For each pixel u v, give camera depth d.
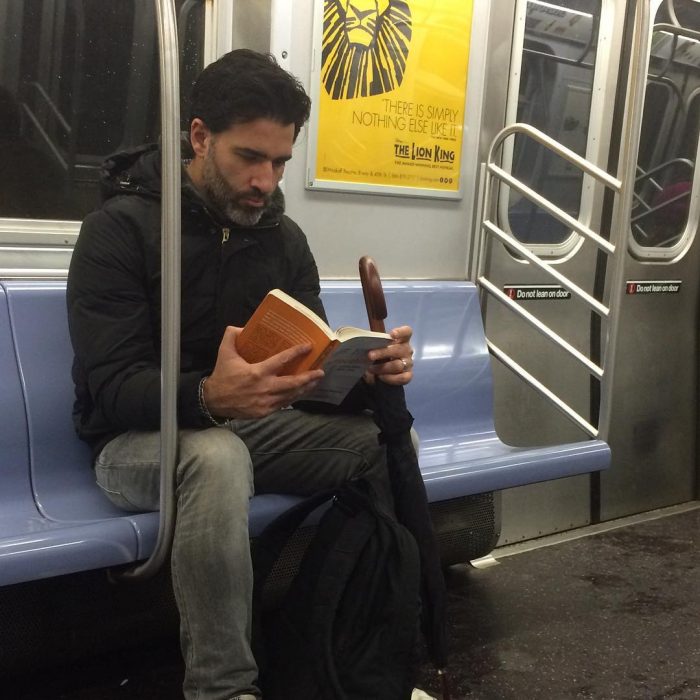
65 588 1.89
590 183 3.23
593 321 3.36
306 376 1.57
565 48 3.07
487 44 2.90
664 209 3.52
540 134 2.74
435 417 2.73
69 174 2.27
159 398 1.69
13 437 1.99
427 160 2.86
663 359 3.64
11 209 2.21
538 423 3.29
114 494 1.85
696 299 3.72
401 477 1.79
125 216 1.84
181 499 1.61
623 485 3.59
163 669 2.19
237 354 1.62
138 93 2.34
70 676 2.14
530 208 3.13
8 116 2.16
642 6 2.37
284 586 2.22
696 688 2.20
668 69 3.35
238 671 1.56
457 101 2.88
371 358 1.75
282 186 2.58
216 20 2.39
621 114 3.23
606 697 2.13
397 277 2.90
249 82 1.72
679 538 3.36
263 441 1.92
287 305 1.56
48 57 2.19
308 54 2.54
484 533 2.69
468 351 2.84
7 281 2.09
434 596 1.76
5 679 2.10
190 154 2.00
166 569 2.02
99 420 1.89
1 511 1.91
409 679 1.64
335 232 2.73
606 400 2.60
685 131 3.48
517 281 3.13
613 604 2.69
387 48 2.69
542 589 2.79
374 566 1.64
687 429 3.80
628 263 3.43
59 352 2.09
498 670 2.23
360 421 2.02
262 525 1.85
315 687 1.58
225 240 1.93
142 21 2.31
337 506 1.73
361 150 2.71
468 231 3.03
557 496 3.35
